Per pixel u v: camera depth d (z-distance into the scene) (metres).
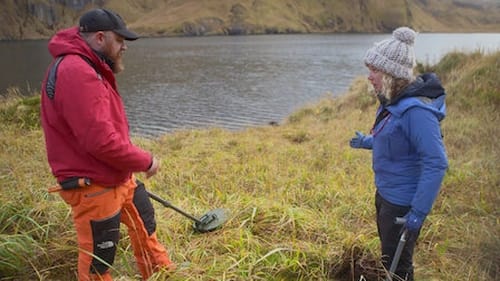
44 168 5.84
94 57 2.68
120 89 27.42
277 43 88.38
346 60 47.31
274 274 3.47
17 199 4.30
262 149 8.23
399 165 2.87
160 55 57.62
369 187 5.53
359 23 177.00
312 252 3.70
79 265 2.96
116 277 3.46
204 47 76.38
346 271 3.62
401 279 3.11
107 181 2.80
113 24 2.74
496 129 7.82
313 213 4.61
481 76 10.56
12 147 7.21
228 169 6.51
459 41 81.62
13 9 155.88
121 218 3.22
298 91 25.78
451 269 3.73
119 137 2.67
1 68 41.62
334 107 13.58
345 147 8.05
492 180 5.39
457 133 7.85
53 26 163.75
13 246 3.49
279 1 169.75
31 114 9.24
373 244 3.77
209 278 3.20
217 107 21.00
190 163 6.96
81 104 2.56
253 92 25.77
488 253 3.73
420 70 12.59
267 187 5.68
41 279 3.32
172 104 21.97
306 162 7.09
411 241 3.05
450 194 5.16
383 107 2.89
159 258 3.33
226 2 161.88
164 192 5.37
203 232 4.09
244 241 3.83
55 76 2.61
